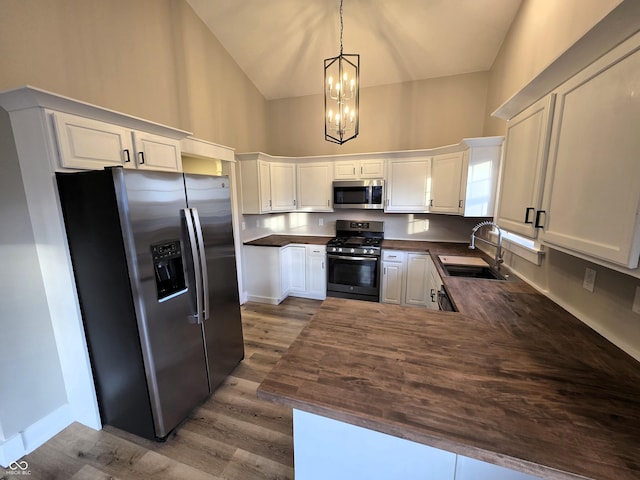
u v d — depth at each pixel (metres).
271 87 4.11
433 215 3.92
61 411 1.90
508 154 1.74
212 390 2.19
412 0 2.64
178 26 2.71
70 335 1.80
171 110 2.64
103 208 1.52
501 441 0.75
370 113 3.97
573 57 1.05
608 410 0.86
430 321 1.46
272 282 3.87
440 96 3.65
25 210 1.68
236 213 3.71
